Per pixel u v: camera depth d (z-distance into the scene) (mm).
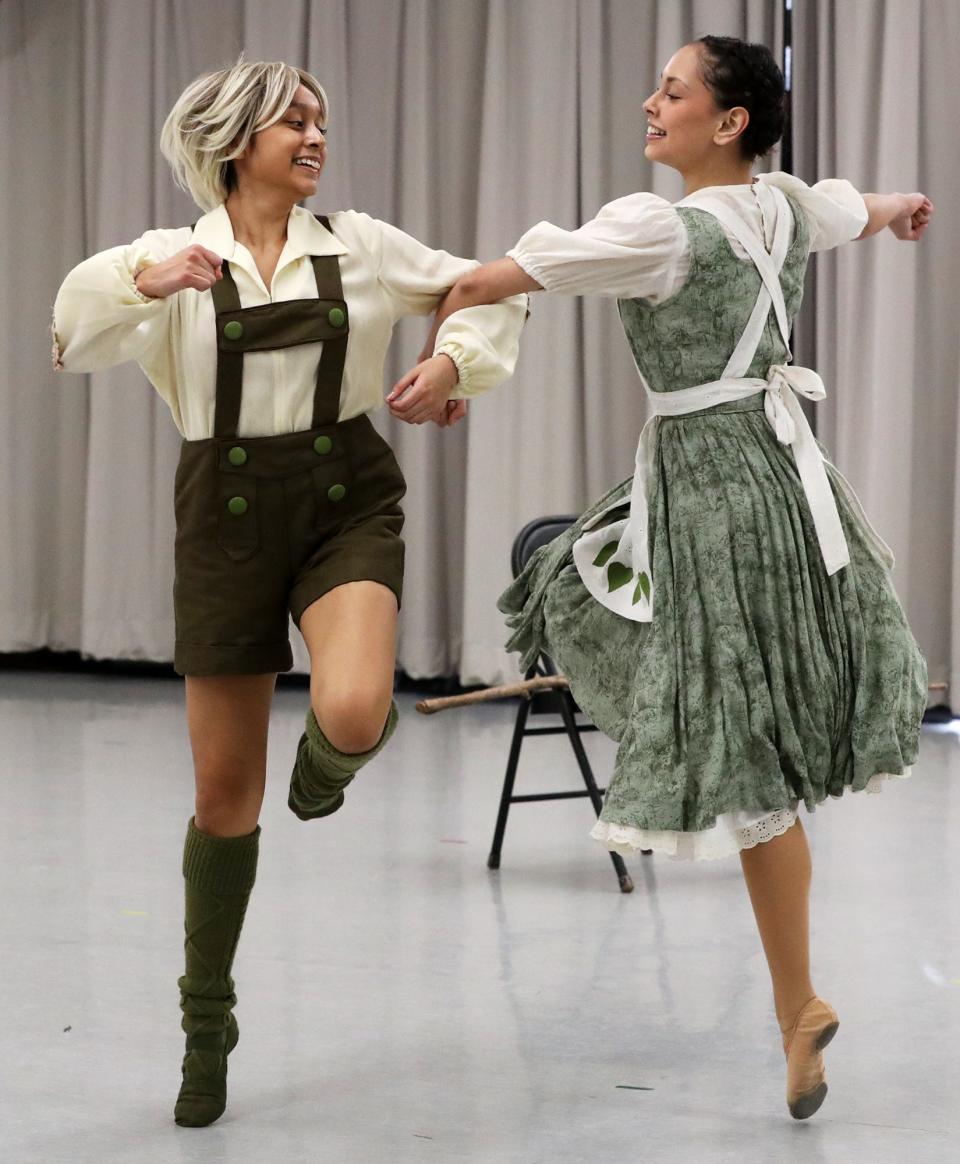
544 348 12227
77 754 9820
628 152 12234
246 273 3719
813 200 4410
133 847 7250
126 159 13211
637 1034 4703
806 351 11883
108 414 13258
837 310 11445
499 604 4719
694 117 4289
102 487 13281
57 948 5566
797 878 4027
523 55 12203
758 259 4172
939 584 11477
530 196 12258
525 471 12297
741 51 4273
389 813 8086
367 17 12625
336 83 12633
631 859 7086
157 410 13250
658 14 11969
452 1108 4082
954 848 7305
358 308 3795
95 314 3529
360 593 3646
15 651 13766
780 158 11742
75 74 13500
